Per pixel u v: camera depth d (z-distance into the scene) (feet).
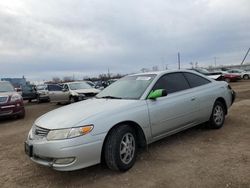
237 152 14.89
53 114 14.25
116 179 12.50
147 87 15.71
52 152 11.87
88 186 12.03
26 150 13.42
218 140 17.35
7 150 18.90
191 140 17.69
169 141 17.72
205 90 18.84
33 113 42.57
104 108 13.60
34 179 13.29
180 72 18.22
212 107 19.26
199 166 13.28
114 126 13.08
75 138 11.84
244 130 19.54
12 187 12.53
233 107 30.32
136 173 12.98
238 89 61.21
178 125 16.46
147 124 14.44
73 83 52.85
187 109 16.94
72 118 12.64
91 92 48.55
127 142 13.43
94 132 12.26
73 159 11.80
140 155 15.34
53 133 12.14
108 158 12.72
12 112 33.81
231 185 11.09
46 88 71.36
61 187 12.17
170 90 16.66
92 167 14.08
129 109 13.88
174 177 12.25
